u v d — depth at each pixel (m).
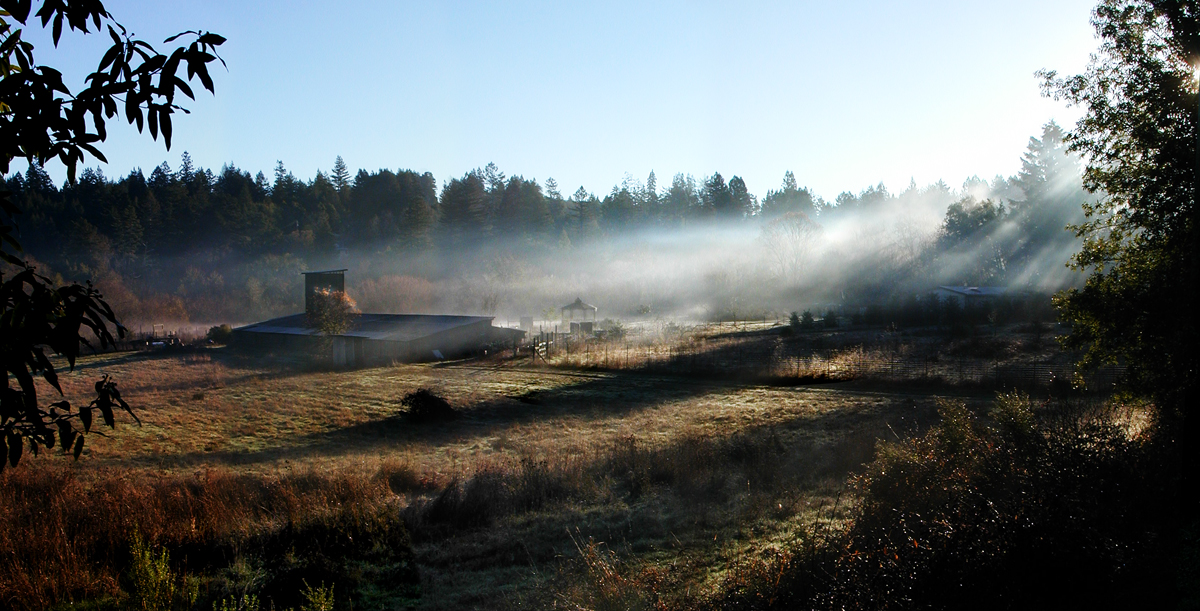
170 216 127.75
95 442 25.03
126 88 3.30
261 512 11.61
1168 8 13.39
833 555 6.15
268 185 176.00
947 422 9.23
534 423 27.59
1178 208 13.20
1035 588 5.12
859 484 8.47
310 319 60.59
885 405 26.73
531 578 7.98
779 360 42.38
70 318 3.00
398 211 166.62
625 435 22.91
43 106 3.13
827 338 52.94
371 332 59.69
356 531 9.91
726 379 38.38
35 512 10.46
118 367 54.41
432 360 56.16
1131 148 14.34
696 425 24.97
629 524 10.03
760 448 15.55
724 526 9.30
